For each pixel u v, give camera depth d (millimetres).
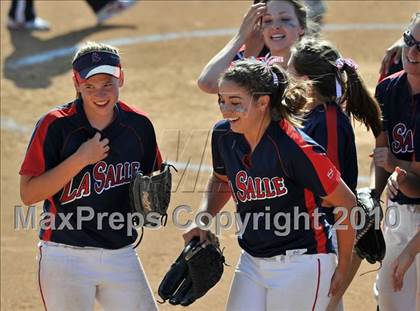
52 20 50125
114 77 15070
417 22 16828
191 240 16188
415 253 16203
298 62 16094
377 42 44281
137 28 48500
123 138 15578
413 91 17453
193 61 43094
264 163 14594
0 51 44406
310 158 14297
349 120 16344
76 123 15336
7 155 32312
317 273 14930
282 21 18828
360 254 16734
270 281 15125
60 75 41062
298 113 15055
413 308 18281
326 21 47969
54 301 15633
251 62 14617
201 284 16016
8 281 23031
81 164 14875
